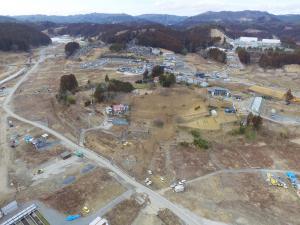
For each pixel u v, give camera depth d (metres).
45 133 89.25
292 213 58.31
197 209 58.44
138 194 61.97
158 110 100.19
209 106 104.38
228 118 96.06
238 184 66.81
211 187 65.31
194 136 85.88
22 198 59.59
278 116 103.69
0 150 79.19
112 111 99.00
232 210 58.59
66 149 79.50
